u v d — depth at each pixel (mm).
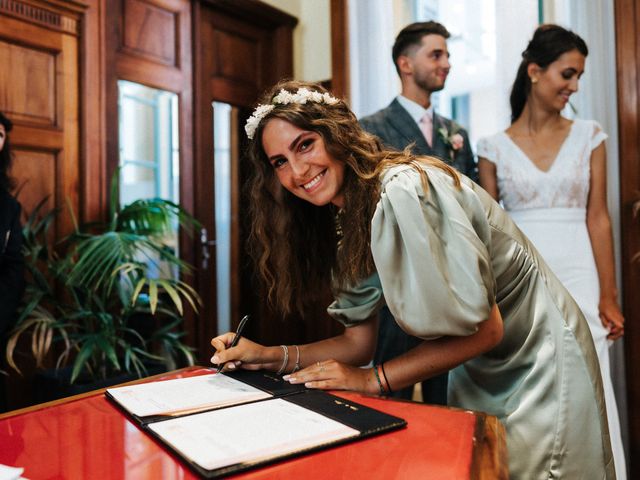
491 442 685
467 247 893
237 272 3369
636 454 1994
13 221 1923
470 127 3283
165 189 2947
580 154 1845
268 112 1050
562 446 1015
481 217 982
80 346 2344
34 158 2355
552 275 1124
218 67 3260
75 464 608
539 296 1088
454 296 893
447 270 903
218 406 809
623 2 2002
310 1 3678
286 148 1024
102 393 922
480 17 3027
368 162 1026
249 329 3393
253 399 851
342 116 1058
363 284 1182
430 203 918
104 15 2592
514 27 2598
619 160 2031
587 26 2432
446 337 966
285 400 845
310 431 688
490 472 598
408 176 938
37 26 2350
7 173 2084
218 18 3250
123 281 2129
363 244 1014
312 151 1017
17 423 758
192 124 3094
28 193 2332
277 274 1253
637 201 1982
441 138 2152
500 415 1084
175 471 588
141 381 1004
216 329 3201
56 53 2426
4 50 2250
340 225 1130
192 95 3094
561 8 2518
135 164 2785
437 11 3098
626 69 2008
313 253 1269
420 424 745
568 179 1828
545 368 1052
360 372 1007
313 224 1259
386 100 2959
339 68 2975
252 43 3488
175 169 3002
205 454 611
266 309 3438
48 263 2080
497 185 1998
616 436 1790
